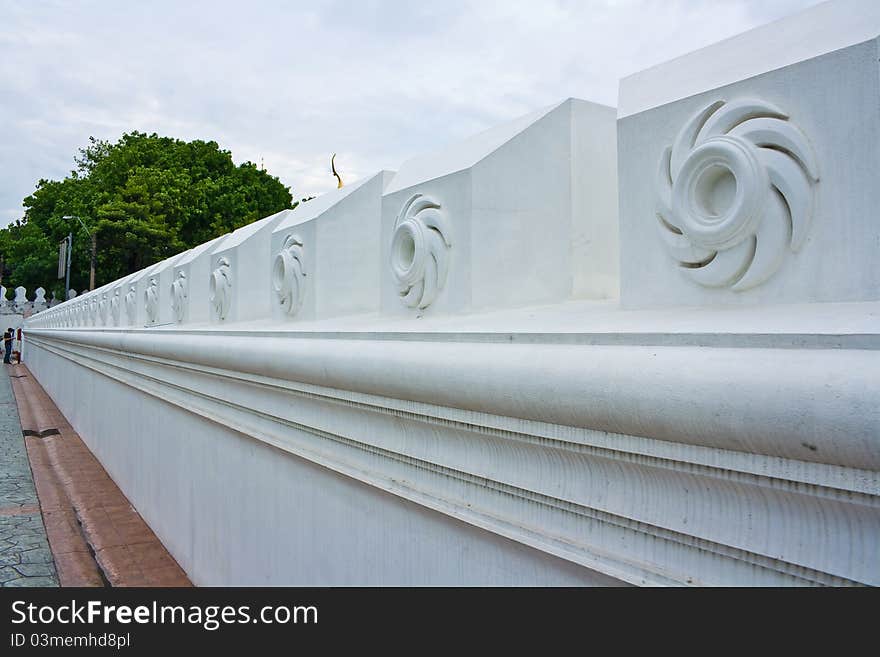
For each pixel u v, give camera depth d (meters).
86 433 8.12
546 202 2.14
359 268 3.16
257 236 4.12
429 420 1.56
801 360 0.85
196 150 35.53
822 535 0.87
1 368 24.16
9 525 5.25
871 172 1.06
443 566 1.59
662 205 1.40
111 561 4.00
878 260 1.05
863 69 1.08
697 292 1.33
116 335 5.16
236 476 3.00
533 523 1.32
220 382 3.07
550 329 1.37
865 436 0.76
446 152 2.41
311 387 2.13
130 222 28.16
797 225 1.15
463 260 2.01
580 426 1.16
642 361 1.03
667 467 1.04
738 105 1.26
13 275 39.47
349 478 2.04
